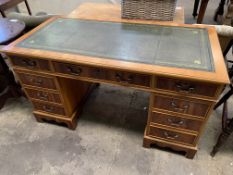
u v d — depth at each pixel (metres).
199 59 1.04
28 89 1.46
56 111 1.57
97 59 1.08
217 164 1.39
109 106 1.88
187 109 1.11
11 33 1.46
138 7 1.45
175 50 1.12
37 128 1.70
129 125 1.69
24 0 2.92
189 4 4.07
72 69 1.17
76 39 1.28
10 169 1.42
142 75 1.04
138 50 1.14
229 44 1.48
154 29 1.36
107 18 1.55
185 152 1.42
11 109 1.89
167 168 1.38
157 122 1.28
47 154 1.50
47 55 1.14
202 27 1.35
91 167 1.41
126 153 1.48
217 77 0.92
